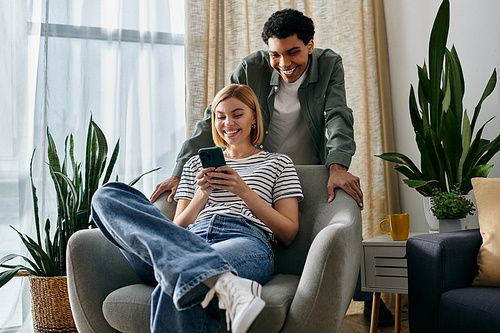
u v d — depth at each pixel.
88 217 1.89
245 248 1.10
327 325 0.99
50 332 1.71
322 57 1.79
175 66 2.53
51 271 1.78
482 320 1.07
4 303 2.16
